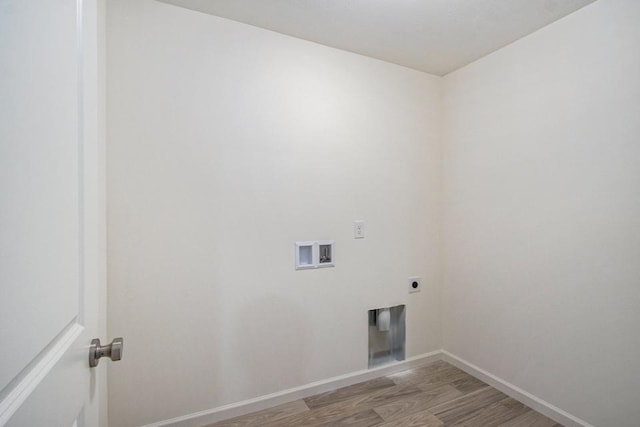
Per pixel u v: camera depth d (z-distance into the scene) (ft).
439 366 6.77
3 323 1.11
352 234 6.06
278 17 4.90
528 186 5.33
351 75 6.03
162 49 4.51
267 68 5.25
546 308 5.07
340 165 5.93
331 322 5.86
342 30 5.27
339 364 5.93
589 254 4.51
